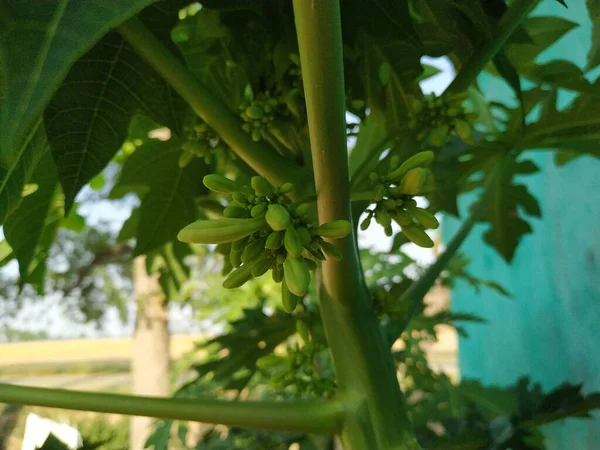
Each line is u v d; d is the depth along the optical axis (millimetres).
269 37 286
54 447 363
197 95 267
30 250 349
